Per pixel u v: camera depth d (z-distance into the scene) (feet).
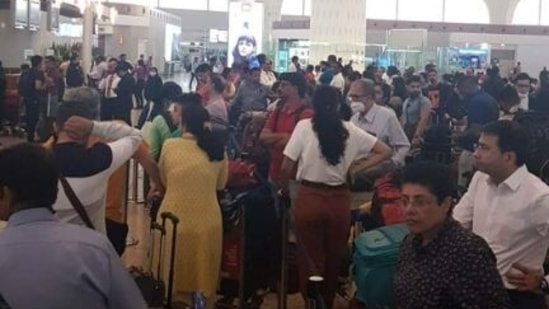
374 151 15.70
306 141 15.29
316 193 15.25
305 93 18.53
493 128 9.85
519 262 9.84
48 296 7.00
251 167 17.99
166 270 15.31
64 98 14.65
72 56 65.92
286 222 15.76
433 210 8.26
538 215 9.66
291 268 16.75
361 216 17.10
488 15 139.23
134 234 23.39
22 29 70.85
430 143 23.29
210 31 148.25
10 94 51.19
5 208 7.41
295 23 111.04
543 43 109.19
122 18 116.47
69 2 89.30
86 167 11.29
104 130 12.09
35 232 7.23
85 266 7.14
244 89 32.48
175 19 139.03
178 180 15.26
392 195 16.25
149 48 119.34
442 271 8.13
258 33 76.74
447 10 141.90
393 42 74.28
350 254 16.81
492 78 36.19
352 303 12.96
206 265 15.43
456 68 78.23
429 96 36.73
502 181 9.93
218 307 17.20
